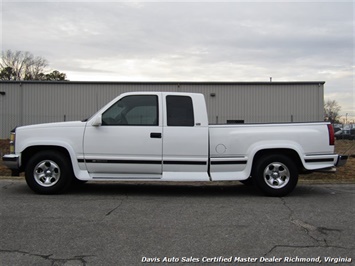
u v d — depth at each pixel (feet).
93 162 23.72
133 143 23.59
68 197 23.48
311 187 28.86
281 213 19.67
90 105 102.12
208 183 31.04
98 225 17.10
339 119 162.81
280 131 24.26
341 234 16.05
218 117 101.65
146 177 23.90
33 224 17.16
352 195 25.18
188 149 23.72
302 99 101.76
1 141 89.40
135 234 15.81
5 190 25.76
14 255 13.33
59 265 12.48
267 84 101.86
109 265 12.52
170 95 24.14
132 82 100.58
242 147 24.07
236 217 18.75
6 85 102.37
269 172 24.27
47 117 102.58
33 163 23.88
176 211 19.97
